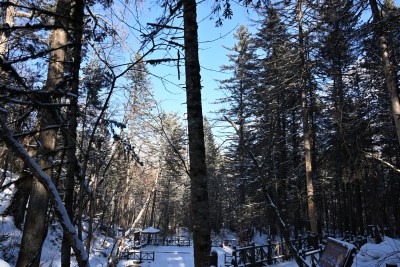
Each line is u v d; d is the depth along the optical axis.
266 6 5.27
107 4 5.28
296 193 20.80
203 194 3.50
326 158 13.90
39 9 3.73
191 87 3.86
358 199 24.73
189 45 3.99
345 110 13.22
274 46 17.39
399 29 10.49
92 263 16.39
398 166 18.95
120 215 17.25
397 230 28.38
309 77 16.30
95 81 5.11
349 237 16.78
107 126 4.64
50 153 4.09
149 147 15.76
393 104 9.99
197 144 3.67
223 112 18.67
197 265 3.26
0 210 12.46
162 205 46.56
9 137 3.00
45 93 3.50
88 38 5.15
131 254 22.16
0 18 5.42
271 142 7.90
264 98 14.10
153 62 4.12
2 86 3.21
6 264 3.50
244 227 24.05
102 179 4.91
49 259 13.37
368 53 11.77
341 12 11.11
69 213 3.91
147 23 4.08
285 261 12.92
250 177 22.36
